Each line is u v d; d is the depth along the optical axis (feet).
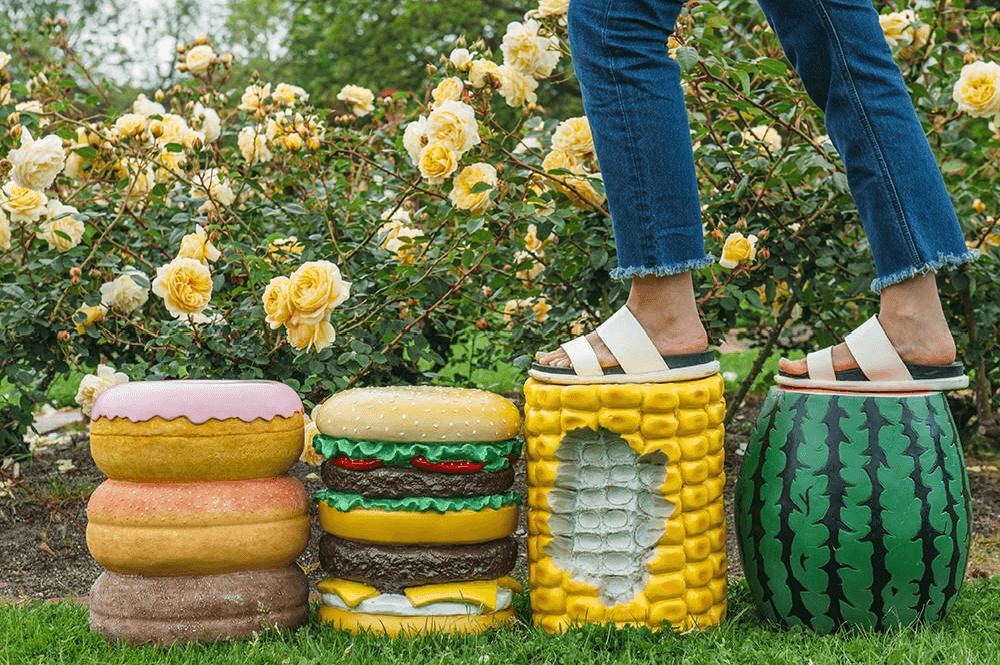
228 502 6.44
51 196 10.03
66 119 10.19
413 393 6.81
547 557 6.64
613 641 6.24
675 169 6.22
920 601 6.40
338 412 6.66
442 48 48.98
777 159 9.66
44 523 9.93
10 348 9.62
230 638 6.43
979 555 8.93
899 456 6.31
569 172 8.90
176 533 6.34
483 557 6.67
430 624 6.55
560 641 6.22
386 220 9.43
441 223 9.23
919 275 6.39
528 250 10.41
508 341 10.88
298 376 9.45
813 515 6.36
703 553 6.61
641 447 6.36
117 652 6.31
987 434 11.85
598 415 6.36
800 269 10.50
